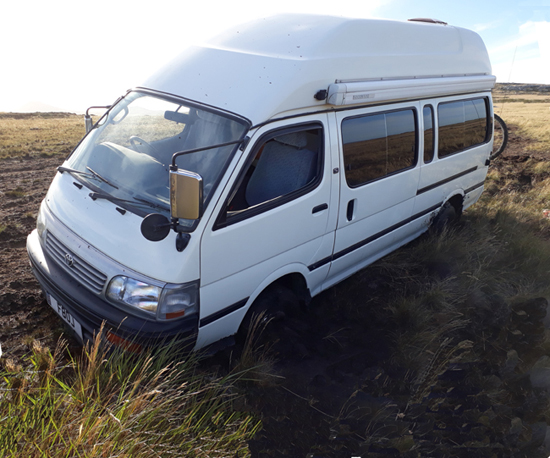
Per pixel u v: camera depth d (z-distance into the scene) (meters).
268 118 3.21
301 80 3.40
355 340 4.09
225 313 3.22
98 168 3.43
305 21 3.91
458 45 5.52
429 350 3.89
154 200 3.09
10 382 2.70
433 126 5.20
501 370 3.84
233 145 3.08
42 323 3.85
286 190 3.49
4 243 5.80
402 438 3.07
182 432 2.56
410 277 5.12
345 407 3.31
